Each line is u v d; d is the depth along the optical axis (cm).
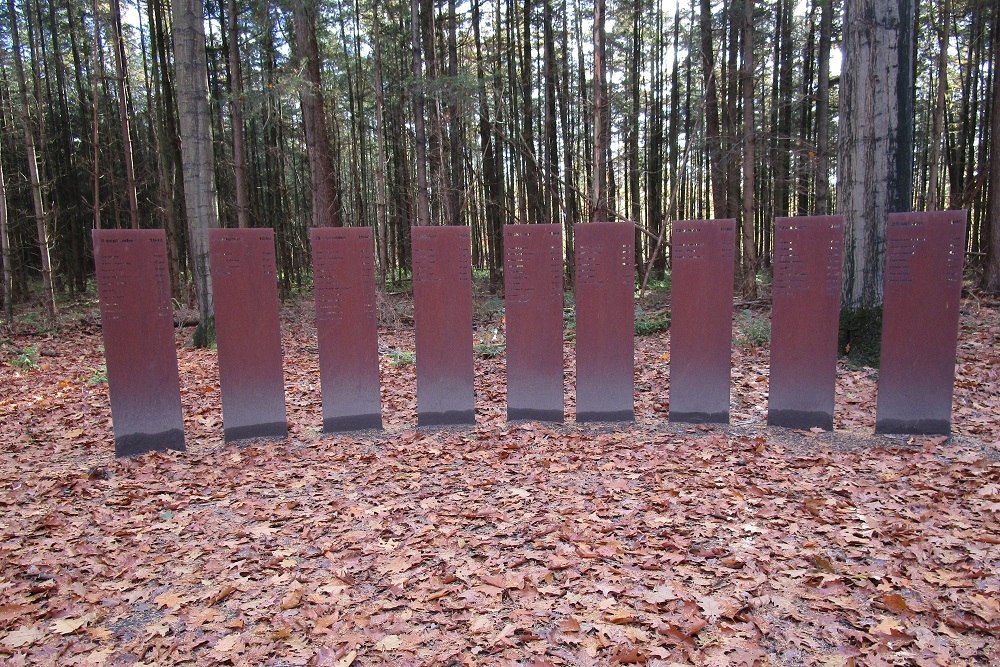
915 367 545
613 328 620
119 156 2094
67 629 302
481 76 1661
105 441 616
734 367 800
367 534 395
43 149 1842
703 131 1953
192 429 654
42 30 1886
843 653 263
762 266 2280
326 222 1410
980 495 411
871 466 483
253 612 313
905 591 306
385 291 1808
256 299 607
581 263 617
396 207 2269
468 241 628
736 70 1511
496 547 369
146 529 414
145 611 319
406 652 274
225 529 413
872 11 704
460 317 634
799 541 361
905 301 544
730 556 346
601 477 480
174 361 583
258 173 2234
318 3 1361
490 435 600
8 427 663
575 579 327
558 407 636
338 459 550
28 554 383
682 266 602
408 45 2050
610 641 275
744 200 1369
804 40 2000
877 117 713
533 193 1939
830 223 559
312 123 1385
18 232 1883
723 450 530
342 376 629
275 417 621
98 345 1198
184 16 1016
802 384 581
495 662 264
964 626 276
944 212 525
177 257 1717
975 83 1734
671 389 616
